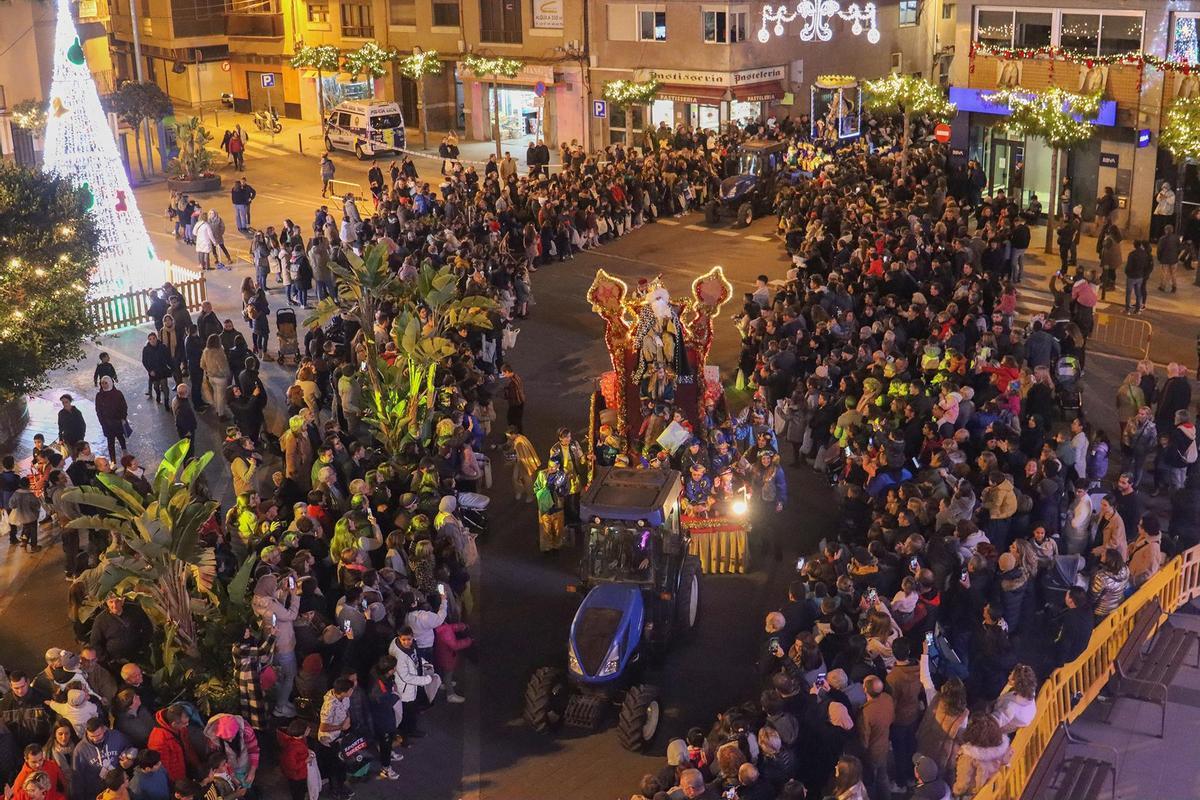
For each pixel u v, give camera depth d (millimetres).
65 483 18094
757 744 12914
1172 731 15305
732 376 26812
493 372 26844
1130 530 18016
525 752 14859
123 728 13117
